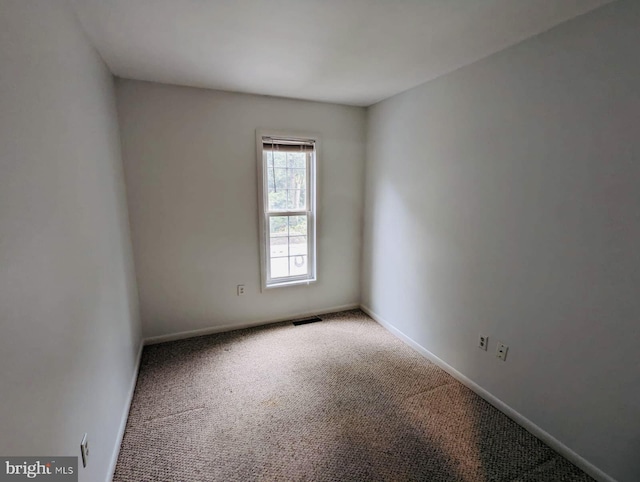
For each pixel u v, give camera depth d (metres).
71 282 1.16
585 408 1.54
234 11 1.46
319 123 3.10
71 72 1.33
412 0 1.36
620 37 1.32
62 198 1.13
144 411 1.96
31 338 0.84
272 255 3.21
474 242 2.10
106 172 1.88
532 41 1.66
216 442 1.72
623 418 1.41
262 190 2.97
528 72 1.69
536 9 1.41
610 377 1.44
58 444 0.97
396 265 2.95
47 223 0.98
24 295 0.82
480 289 2.08
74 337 1.15
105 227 1.75
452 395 2.14
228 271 2.99
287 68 2.18
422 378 2.34
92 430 1.29
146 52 1.91
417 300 2.69
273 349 2.74
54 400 0.96
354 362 2.55
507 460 1.62
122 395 1.87
